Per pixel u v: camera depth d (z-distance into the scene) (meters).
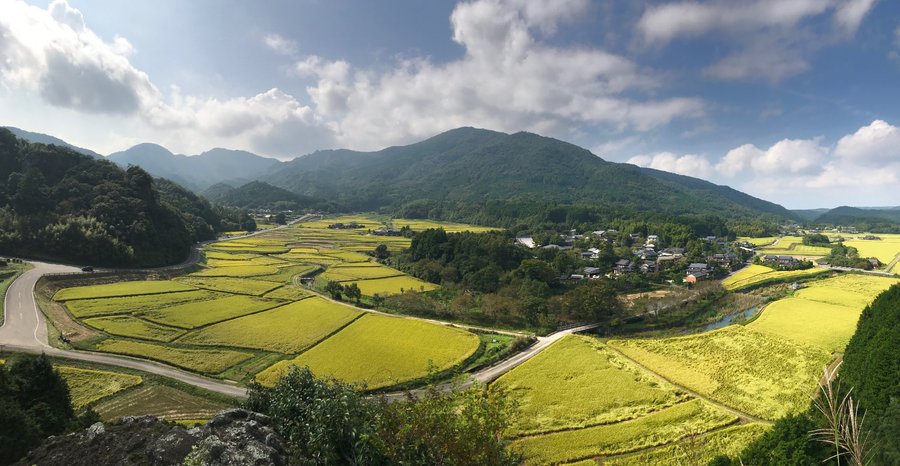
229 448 22.77
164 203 177.12
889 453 30.48
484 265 142.25
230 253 177.62
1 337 71.81
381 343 81.69
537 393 64.12
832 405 14.02
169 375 65.31
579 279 149.62
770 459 39.00
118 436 25.42
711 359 77.12
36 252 121.56
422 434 20.45
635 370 72.44
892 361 47.78
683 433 52.97
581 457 48.97
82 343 73.69
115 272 121.62
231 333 83.56
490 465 19.92
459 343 82.81
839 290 131.00
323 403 24.55
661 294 133.75
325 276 142.75
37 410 41.72
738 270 174.88
